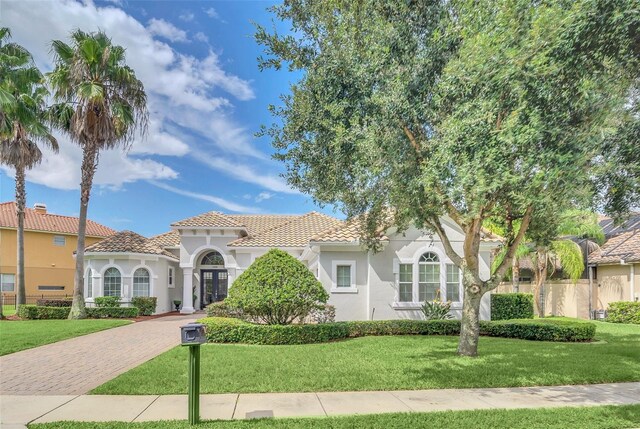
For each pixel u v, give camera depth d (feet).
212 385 26.66
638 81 19.25
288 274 45.60
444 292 55.06
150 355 37.88
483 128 21.07
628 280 74.13
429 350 38.40
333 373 29.68
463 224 35.65
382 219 40.19
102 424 19.75
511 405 23.26
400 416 20.94
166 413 21.71
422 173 26.45
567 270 73.36
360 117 28.09
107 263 75.72
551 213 29.27
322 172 33.12
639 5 16.26
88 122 64.03
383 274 55.26
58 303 76.38
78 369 32.32
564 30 17.71
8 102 61.00
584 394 25.61
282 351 37.88
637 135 19.66
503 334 49.03
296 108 31.48
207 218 84.99
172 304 87.97
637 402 23.97
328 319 52.34
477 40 20.86
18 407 22.82
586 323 47.98
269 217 101.96
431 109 27.17
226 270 88.69
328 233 57.00
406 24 27.61
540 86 19.33
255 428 19.29
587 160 19.48
